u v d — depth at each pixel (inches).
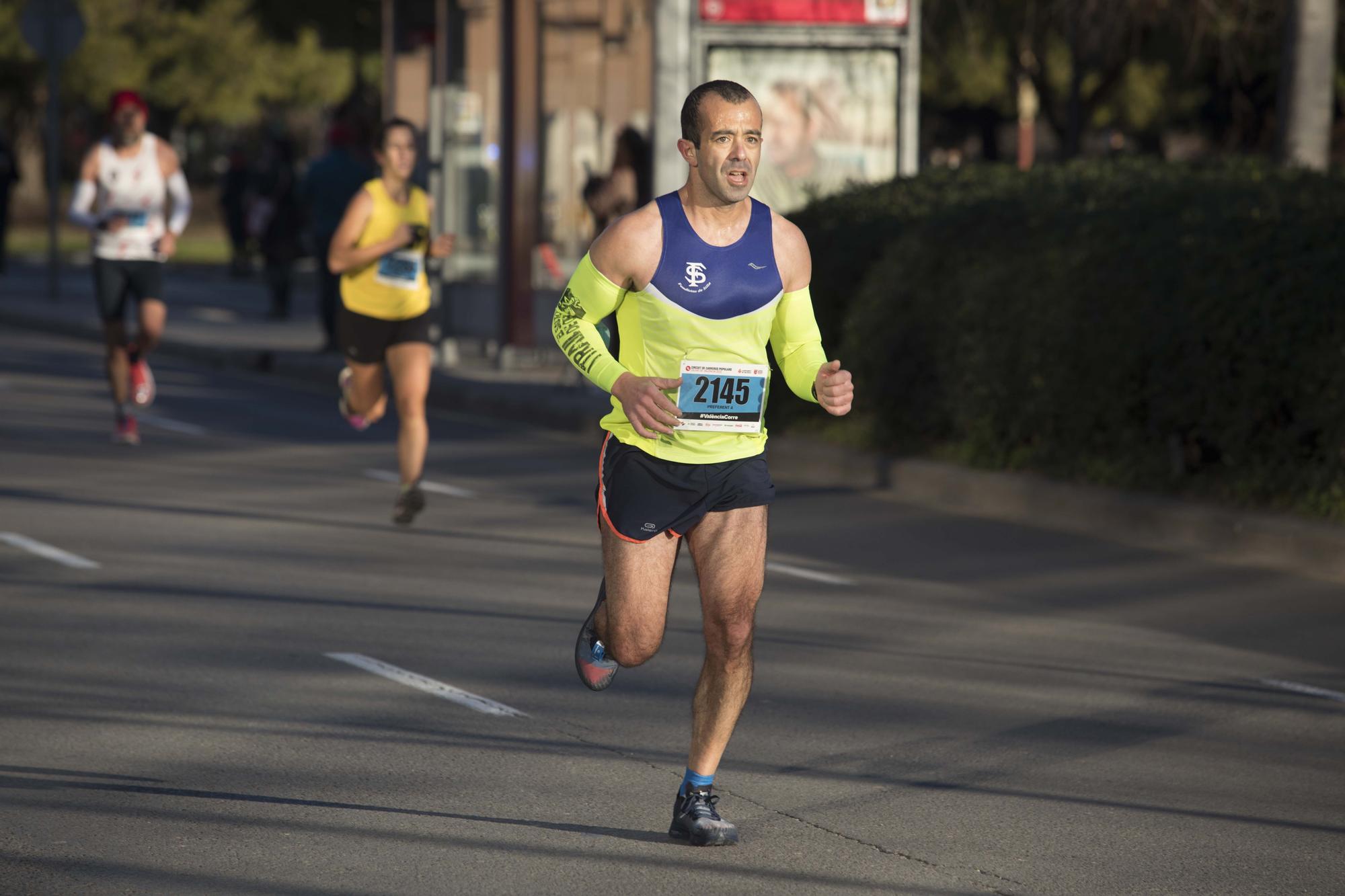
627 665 673.0
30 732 793.6
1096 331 1446.9
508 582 1140.5
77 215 1646.2
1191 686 932.0
